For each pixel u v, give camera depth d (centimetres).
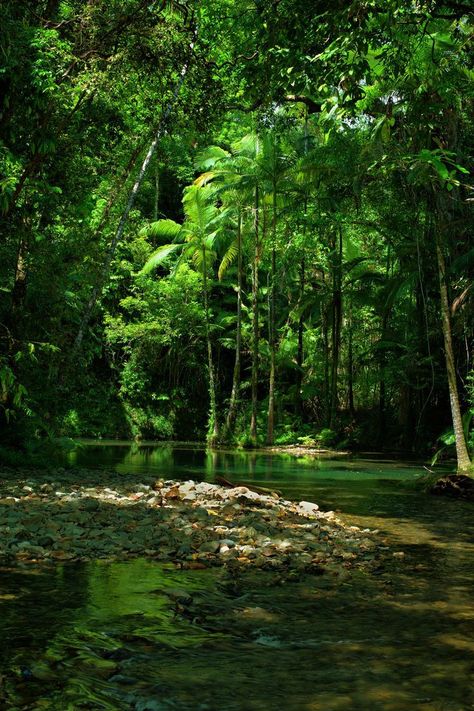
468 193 1812
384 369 2753
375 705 286
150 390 3356
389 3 719
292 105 1809
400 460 2189
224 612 421
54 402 1557
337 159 2070
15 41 941
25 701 277
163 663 329
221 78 1302
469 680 317
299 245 2562
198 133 1415
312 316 3384
